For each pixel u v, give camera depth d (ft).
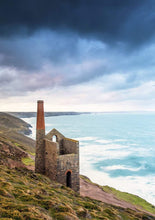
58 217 40.16
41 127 100.58
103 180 187.62
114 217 60.59
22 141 313.32
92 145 385.29
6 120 564.71
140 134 563.48
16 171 78.13
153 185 175.32
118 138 485.15
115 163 250.37
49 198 50.80
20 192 49.14
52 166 92.99
